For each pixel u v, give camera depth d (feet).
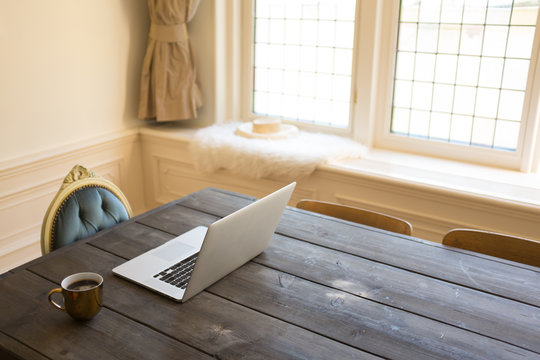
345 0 9.66
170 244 5.40
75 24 9.21
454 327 4.14
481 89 8.98
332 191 9.10
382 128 10.08
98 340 3.90
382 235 5.77
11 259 8.76
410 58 9.50
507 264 5.17
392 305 4.42
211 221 6.06
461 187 7.95
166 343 3.87
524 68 8.50
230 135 10.08
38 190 8.96
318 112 10.66
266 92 11.16
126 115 10.69
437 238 8.39
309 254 5.29
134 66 10.61
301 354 3.78
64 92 9.28
